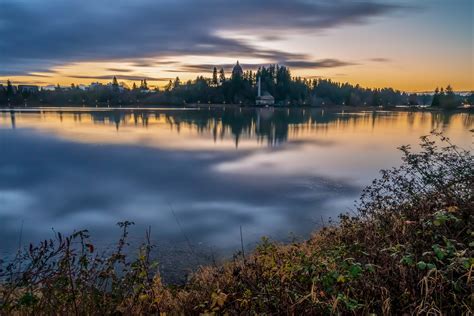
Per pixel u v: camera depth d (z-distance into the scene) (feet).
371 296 10.43
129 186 61.98
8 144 128.98
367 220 19.79
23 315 10.30
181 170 78.59
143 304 11.94
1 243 34.01
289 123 273.54
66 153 107.04
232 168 81.05
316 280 10.61
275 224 39.52
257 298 11.19
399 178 21.66
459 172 17.28
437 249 9.30
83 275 11.72
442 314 9.18
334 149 118.42
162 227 38.65
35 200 52.26
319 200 51.01
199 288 15.37
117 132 184.24
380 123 280.10
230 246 32.07
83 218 43.11
